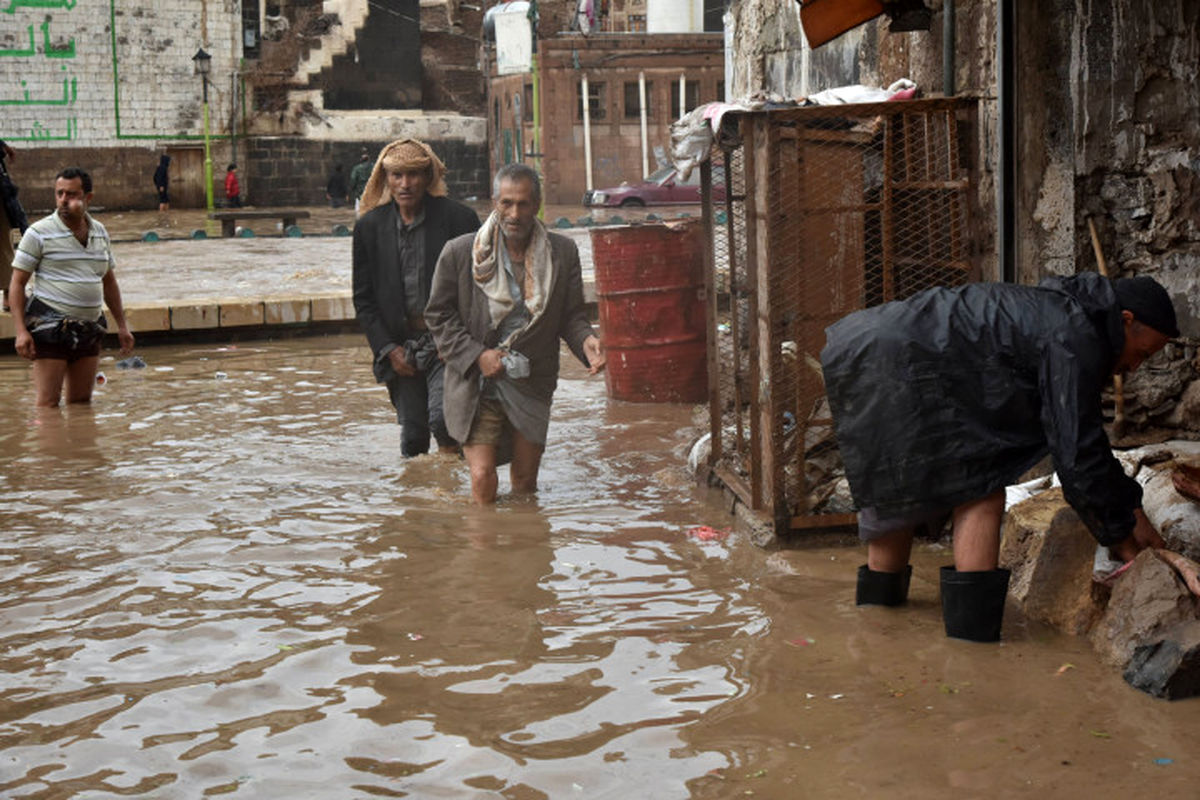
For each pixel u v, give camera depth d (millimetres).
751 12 10672
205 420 8906
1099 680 4180
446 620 4828
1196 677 4027
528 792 3447
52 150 36156
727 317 8930
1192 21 6105
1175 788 3414
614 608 4949
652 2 41500
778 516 5695
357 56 39625
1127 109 6145
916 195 5996
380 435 8328
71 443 8109
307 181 39375
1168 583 4250
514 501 6637
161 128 37531
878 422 4504
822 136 5645
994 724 3842
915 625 4727
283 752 3715
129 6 36719
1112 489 4262
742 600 5027
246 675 4297
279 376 11016
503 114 40031
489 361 6340
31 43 35625
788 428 6023
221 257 19922
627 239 9195
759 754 3662
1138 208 6230
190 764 3645
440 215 7340
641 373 9344
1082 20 6066
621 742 3752
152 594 5152
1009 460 4457
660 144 38125
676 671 4301
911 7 6668
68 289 9273
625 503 6562
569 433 8383
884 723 3859
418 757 3670
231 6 38062
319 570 5457
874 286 6113
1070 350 4242
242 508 6469
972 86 6500
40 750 3746
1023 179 6129
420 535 5980
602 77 37531
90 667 4391
